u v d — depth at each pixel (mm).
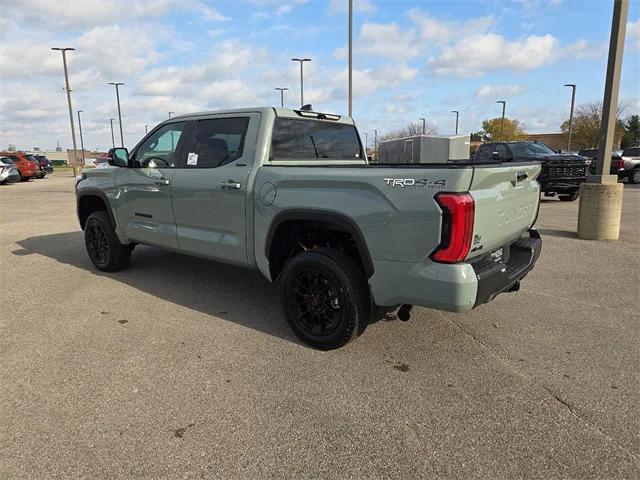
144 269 6359
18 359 3666
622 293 5316
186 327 4324
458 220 3000
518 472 2412
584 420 2852
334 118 5180
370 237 3375
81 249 7758
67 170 61406
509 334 4152
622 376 3393
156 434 2721
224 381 3328
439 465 2467
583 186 8320
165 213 5098
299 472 2418
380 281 3395
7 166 26562
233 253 4449
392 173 3250
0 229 9883
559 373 3443
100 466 2455
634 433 2723
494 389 3219
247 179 4199
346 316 3627
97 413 2928
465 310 3131
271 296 5227
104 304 4957
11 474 2391
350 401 3074
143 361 3635
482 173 3092
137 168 5383
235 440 2670
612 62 7895
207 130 4711
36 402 3053
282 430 2764
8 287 5566
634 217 11055
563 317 4562
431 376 3400
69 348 3867
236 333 4188
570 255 7148
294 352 3799
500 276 3375
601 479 2363
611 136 8133
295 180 3799
